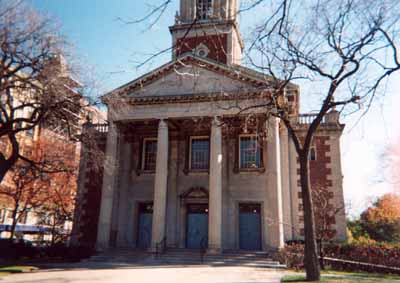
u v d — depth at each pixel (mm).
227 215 31062
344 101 14406
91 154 28484
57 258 27469
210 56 34312
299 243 27562
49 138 35875
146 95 31219
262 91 17016
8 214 43875
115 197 32250
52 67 21047
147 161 34281
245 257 25484
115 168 30688
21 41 20219
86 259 26484
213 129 29125
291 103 20922
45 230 40562
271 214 26656
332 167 30812
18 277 17500
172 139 34000
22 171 32500
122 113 30859
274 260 24406
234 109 28375
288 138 31422
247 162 32031
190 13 37031
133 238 32250
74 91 22594
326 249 24953
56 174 35281
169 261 25094
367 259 23953
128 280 16391
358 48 11062
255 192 31094
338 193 30141
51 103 21578
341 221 29312
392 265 23109
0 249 27281
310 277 14070
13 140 23016
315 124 15422
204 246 30984
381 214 56094
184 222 31766
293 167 31141
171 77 30984
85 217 34125
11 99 22203
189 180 32750
